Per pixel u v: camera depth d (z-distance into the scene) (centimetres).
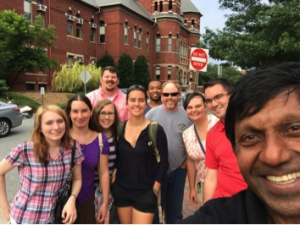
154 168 297
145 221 292
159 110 378
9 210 235
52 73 2703
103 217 291
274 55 1025
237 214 112
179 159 361
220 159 232
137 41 3894
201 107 311
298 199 94
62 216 233
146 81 3634
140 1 4447
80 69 2539
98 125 303
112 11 3447
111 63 3312
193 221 119
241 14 1164
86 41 3278
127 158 296
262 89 96
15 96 1970
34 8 2502
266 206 105
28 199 224
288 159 93
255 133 100
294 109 93
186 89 4481
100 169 291
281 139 95
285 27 984
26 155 225
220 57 1231
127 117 441
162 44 4288
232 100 107
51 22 2695
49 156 228
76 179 255
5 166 227
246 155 102
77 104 280
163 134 297
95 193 302
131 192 296
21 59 2047
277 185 96
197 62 787
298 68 100
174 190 362
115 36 3462
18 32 1962
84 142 281
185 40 4959
